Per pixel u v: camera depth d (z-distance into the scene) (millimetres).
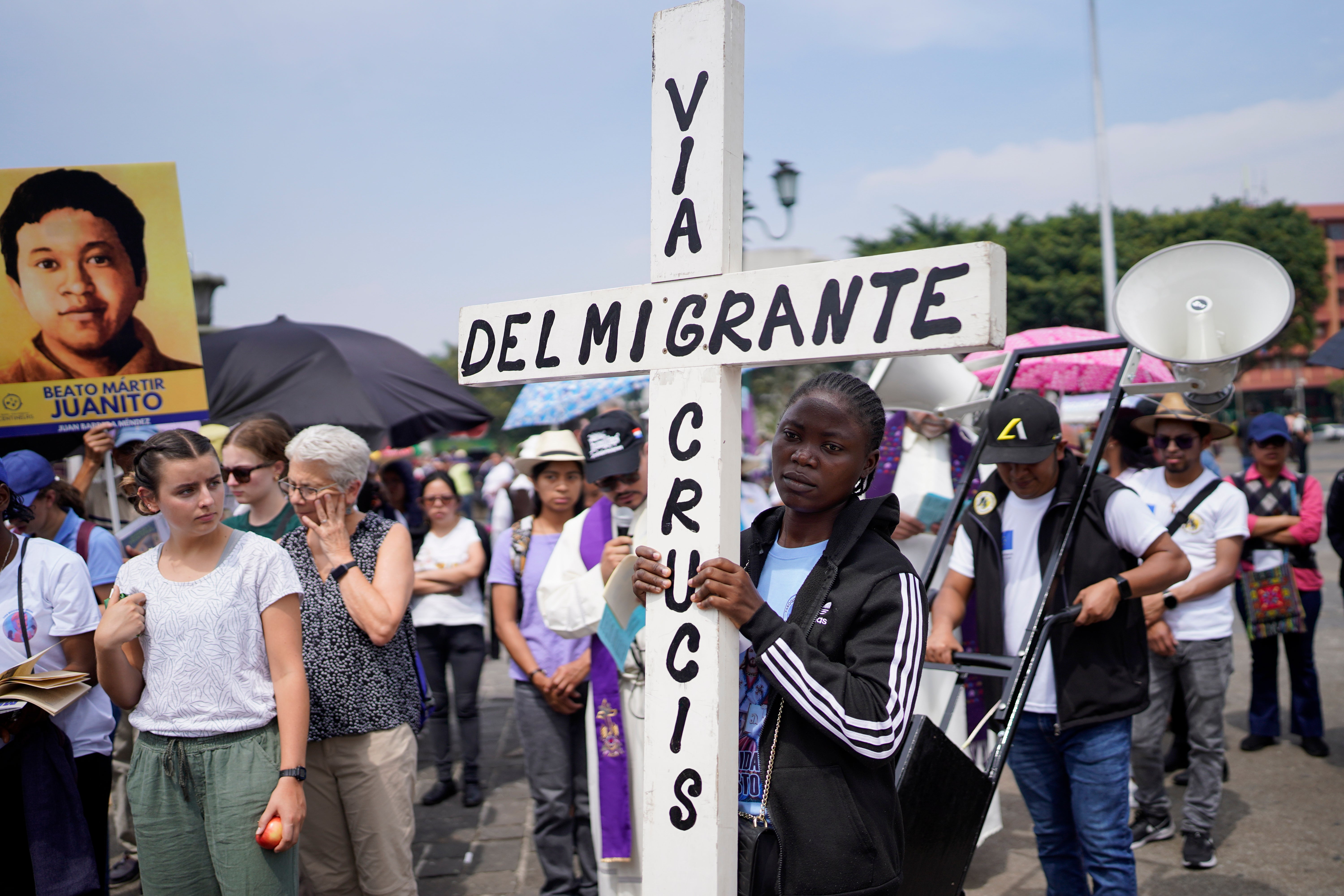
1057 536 2996
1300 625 5117
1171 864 4031
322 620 2914
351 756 2910
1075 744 2955
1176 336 3025
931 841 2344
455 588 5270
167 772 2510
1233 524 4082
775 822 1738
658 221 1805
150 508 2596
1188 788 4285
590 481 3516
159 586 2568
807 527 1905
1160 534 2926
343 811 2961
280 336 6316
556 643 3881
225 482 3361
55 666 2994
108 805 3168
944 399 4512
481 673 5293
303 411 5891
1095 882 2918
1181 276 3068
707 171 1749
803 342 1633
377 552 3055
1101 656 2922
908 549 4652
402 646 3053
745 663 1887
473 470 27125
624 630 3258
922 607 1770
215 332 9141
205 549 2605
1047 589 2883
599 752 3502
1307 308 36594
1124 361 3201
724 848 1674
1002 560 3166
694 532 1721
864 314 1575
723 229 1733
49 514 3629
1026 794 3131
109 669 2559
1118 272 34156
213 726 2504
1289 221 36125
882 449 4766
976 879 4062
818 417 1788
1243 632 8273
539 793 3828
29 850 2881
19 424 4254
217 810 2492
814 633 1764
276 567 2613
